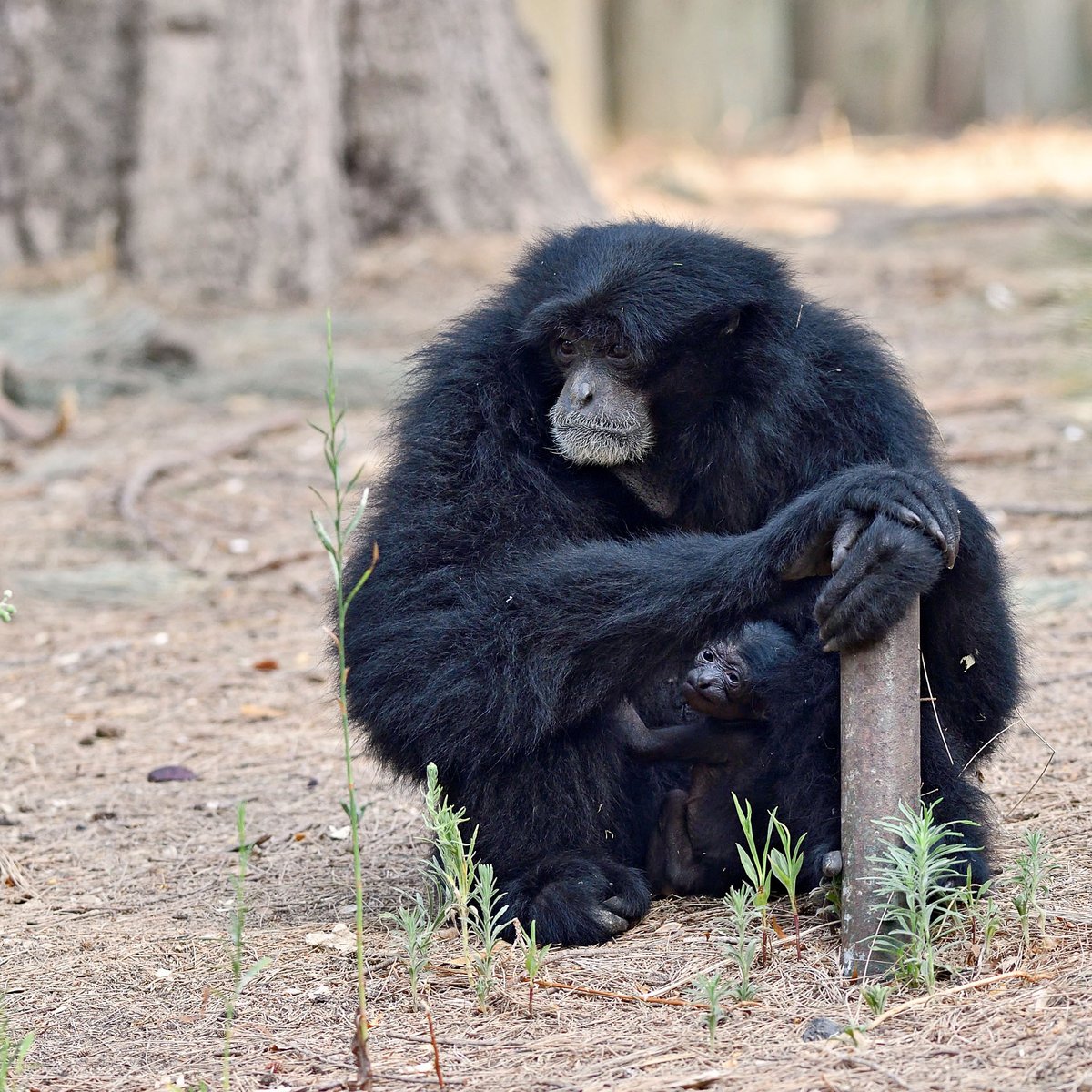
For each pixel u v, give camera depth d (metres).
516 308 11.37
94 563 20.27
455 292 32.75
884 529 8.64
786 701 9.95
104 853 12.27
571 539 10.88
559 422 11.00
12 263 33.00
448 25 36.09
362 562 10.77
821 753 9.80
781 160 59.12
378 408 26.59
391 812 12.88
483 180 36.75
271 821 12.78
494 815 10.22
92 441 25.31
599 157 58.84
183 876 11.70
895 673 8.75
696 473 11.36
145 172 32.84
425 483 10.65
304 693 16.08
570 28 59.50
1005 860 10.47
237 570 19.69
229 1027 8.54
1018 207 40.91
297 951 9.99
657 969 9.27
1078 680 14.56
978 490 20.84
